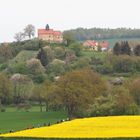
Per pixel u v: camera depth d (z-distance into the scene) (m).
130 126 196.38
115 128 190.88
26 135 177.25
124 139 162.25
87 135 171.88
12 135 178.75
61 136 170.88
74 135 173.00
